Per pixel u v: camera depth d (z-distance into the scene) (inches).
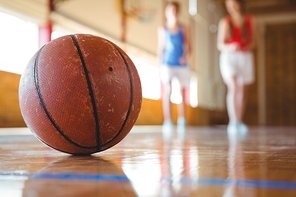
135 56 285.1
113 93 39.6
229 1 151.6
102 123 39.5
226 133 135.6
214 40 422.9
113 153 47.2
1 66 181.6
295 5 386.6
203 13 378.3
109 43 43.0
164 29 166.6
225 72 151.6
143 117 276.4
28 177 25.5
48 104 38.6
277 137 101.3
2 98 175.0
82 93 38.2
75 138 39.8
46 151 51.1
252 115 426.3
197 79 370.3
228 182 22.9
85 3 213.6
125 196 18.5
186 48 171.9
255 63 426.3
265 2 380.8
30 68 40.9
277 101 419.2
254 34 151.6
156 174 26.9
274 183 22.5
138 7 272.1
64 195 18.7
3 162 36.4
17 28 190.7
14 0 168.1
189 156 42.4
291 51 415.2
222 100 448.8
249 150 52.2
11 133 127.7
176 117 342.6
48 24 195.5
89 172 28.2
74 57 39.1
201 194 19.0
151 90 321.7
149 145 64.6
